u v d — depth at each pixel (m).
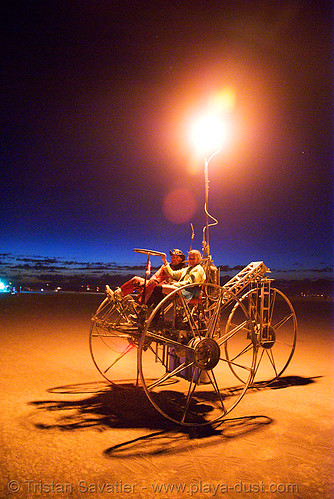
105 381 5.97
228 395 5.33
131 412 4.54
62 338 10.16
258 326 5.68
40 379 5.95
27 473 3.01
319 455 3.44
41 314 16.69
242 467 3.20
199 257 5.16
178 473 3.08
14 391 5.25
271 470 3.16
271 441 3.73
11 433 3.77
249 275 5.56
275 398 5.18
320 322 15.80
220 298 4.76
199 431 3.97
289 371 6.88
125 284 4.93
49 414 4.38
